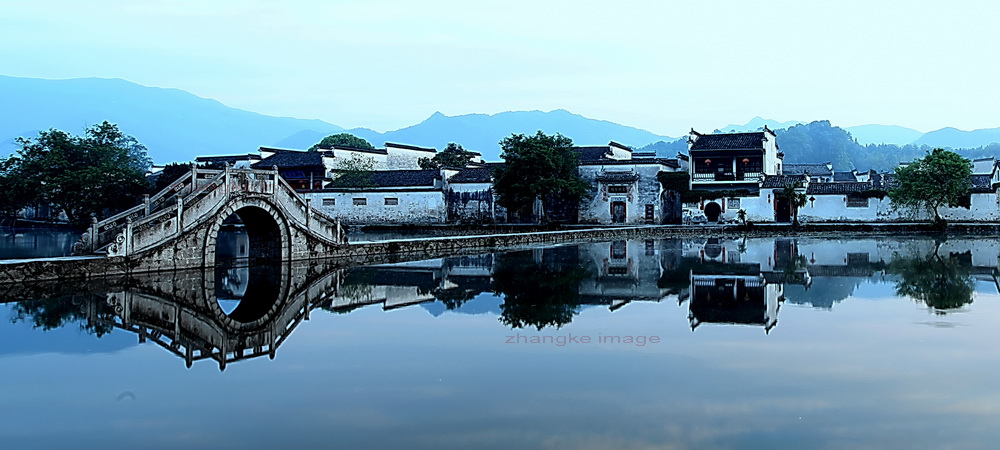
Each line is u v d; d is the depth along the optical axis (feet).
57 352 61.41
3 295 92.02
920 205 247.91
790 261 135.64
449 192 295.28
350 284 105.19
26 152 297.33
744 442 40.06
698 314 77.25
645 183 283.59
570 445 39.88
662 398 47.57
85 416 45.24
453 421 43.73
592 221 287.89
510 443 40.29
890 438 40.57
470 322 73.51
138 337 67.51
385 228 286.25
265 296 93.30
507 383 51.21
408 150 366.22
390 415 44.88
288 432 42.29
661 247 177.58
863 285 99.45
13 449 40.22
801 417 43.88
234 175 126.11
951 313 76.33
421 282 107.14
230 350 62.03
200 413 45.68
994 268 119.24
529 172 266.36
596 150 315.58
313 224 142.51
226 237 219.20
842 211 259.80
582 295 92.27
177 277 111.04
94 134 321.73
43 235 234.99
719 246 178.91
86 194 273.33
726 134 289.74
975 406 45.60
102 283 102.99
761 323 71.82
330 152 323.16
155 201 118.93
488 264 135.33
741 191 268.82
